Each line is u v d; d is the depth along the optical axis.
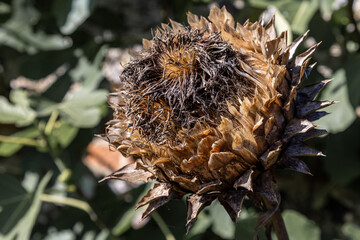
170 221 0.44
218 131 0.33
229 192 0.33
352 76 0.44
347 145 0.47
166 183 0.34
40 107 0.45
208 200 0.33
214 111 0.33
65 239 0.48
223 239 0.46
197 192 0.33
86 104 0.44
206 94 0.33
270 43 0.34
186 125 0.33
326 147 0.47
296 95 0.34
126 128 0.35
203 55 0.34
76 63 0.48
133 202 0.43
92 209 0.46
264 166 0.33
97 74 0.47
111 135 0.36
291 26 0.42
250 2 0.44
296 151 0.33
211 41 0.34
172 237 0.44
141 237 0.46
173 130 0.34
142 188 0.43
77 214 0.48
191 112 0.33
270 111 0.33
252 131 0.33
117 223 0.45
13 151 0.47
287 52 0.34
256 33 0.35
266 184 0.33
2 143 0.46
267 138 0.33
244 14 0.47
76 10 0.45
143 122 0.34
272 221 0.37
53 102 0.46
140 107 0.34
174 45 0.34
